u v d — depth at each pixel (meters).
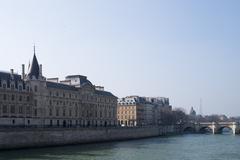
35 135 151.50
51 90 198.50
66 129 170.25
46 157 116.38
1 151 134.12
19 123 174.38
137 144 178.50
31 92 184.00
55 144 162.25
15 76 180.75
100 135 197.38
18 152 132.00
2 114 165.12
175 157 119.25
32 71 189.00
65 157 116.81
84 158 114.50
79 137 179.38
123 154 127.31
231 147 159.75
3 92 166.12
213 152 136.75
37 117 186.75
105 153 130.50
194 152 136.12
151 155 124.56
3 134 136.38
